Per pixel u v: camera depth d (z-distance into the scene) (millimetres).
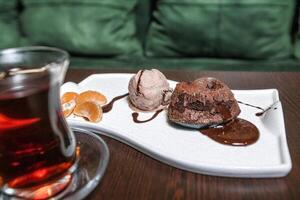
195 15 745
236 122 312
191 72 469
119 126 317
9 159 220
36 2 819
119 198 222
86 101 335
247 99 360
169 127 313
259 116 325
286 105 353
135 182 238
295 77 434
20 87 208
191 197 220
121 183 237
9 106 211
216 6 733
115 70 483
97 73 463
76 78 451
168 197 221
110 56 811
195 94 305
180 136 295
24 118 216
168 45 785
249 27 729
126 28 806
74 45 797
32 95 213
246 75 451
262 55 750
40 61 245
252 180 237
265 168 233
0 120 214
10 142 218
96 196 225
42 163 225
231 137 287
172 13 762
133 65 791
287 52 751
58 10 798
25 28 833
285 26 742
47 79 216
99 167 244
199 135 295
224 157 261
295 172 243
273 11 720
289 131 301
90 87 404
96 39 787
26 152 220
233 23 733
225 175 239
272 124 298
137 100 349
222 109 305
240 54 760
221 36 745
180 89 313
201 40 759
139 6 840
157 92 349
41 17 808
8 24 860
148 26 845
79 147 272
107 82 418
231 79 439
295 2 761
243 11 725
